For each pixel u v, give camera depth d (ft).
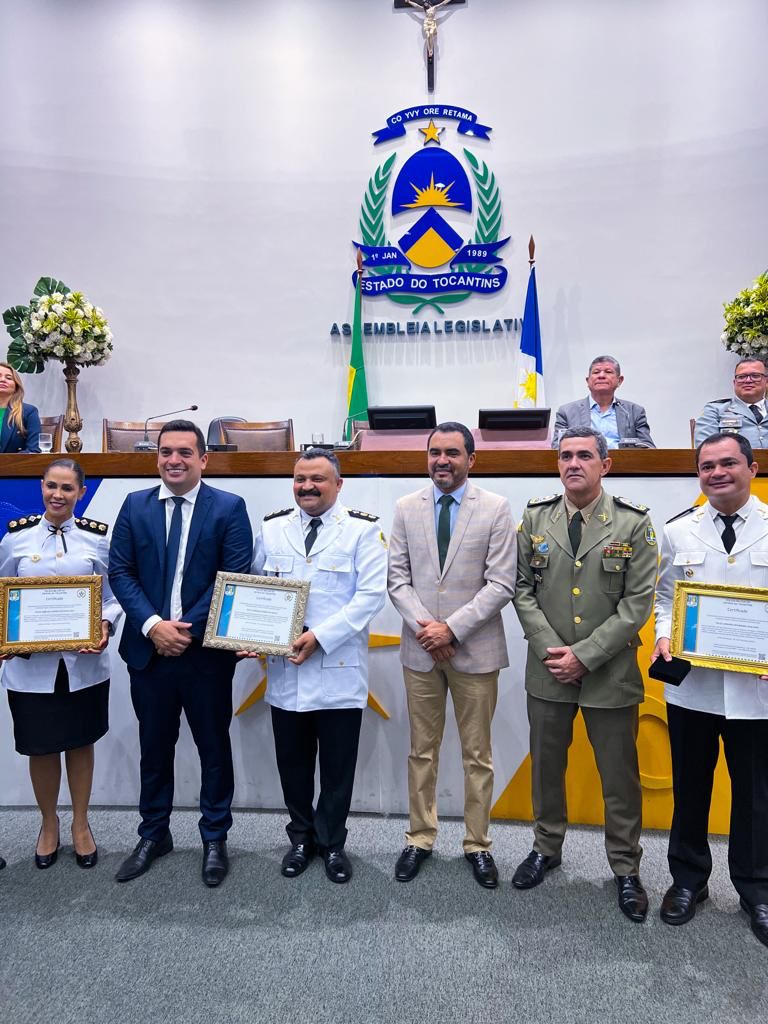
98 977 6.03
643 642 8.73
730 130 17.16
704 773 6.91
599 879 7.58
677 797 7.00
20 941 6.52
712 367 17.22
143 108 18.39
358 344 17.69
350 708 7.63
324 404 18.13
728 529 6.95
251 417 18.26
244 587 7.38
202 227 18.33
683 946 6.44
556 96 17.69
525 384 17.11
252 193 18.26
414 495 8.08
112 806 9.39
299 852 7.79
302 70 18.21
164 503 7.79
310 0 18.21
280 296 18.24
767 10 17.07
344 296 18.13
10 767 9.41
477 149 17.89
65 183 18.42
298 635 7.27
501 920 6.83
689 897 6.90
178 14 18.40
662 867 7.84
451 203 17.89
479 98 17.89
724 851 8.23
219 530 7.71
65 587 7.49
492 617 7.61
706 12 17.25
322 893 7.29
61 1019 5.56
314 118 18.19
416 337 18.02
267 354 18.25
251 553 7.95
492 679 7.70
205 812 7.74
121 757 9.37
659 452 8.51
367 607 7.52
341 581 7.72
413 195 17.97
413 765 7.88
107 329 16.39
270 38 18.25
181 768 9.37
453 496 7.86
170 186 18.35
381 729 9.11
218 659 7.64
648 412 17.38
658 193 17.38
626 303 17.47
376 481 8.95
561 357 17.61
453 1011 5.63
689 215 17.29
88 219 18.39
